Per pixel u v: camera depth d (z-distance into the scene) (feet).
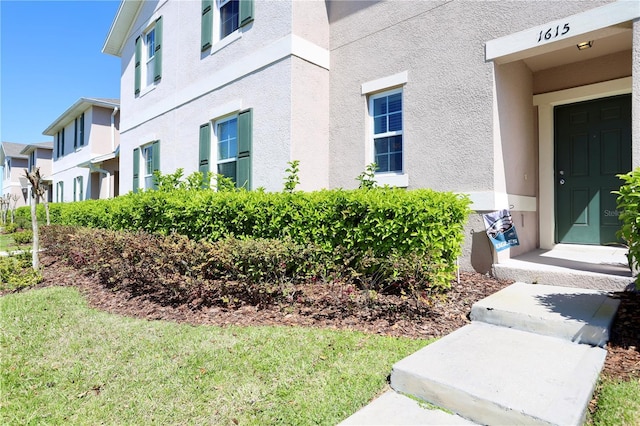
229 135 28.17
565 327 10.64
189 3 31.55
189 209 21.68
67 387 9.68
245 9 25.89
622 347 9.96
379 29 22.27
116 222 29.40
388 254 15.20
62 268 25.76
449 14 19.11
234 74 26.71
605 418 7.33
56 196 79.00
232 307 15.19
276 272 15.64
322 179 24.29
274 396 8.74
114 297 18.15
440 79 19.33
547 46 15.96
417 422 7.59
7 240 48.24
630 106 18.53
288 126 22.66
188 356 10.98
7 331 13.66
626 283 13.20
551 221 20.71
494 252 16.87
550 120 20.75
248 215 19.61
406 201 14.84
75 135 69.26
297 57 23.02
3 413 8.58
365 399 8.55
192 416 8.18
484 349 10.00
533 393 7.63
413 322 12.78
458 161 18.43
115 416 8.35
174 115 33.30
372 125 23.07
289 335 12.08
